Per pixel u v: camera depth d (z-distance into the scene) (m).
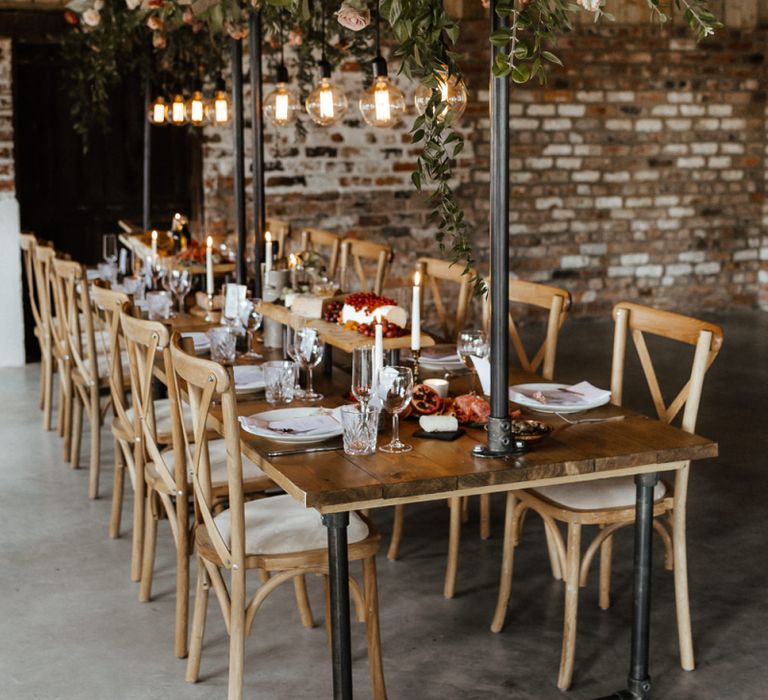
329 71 4.02
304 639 3.18
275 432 2.72
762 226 8.82
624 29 8.16
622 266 8.49
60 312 4.86
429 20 2.41
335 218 7.63
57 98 7.06
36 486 4.57
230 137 7.29
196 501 2.83
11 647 3.13
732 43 8.45
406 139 7.71
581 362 6.98
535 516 4.24
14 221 6.75
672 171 8.48
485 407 2.86
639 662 2.76
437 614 3.33
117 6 5.71
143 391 3.10
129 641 3.17
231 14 4.31
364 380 2.70
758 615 3.31
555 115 8.09
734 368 6.78
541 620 3.29
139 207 7.36
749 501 4.35
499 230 2.51
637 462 2.59
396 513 3.74
